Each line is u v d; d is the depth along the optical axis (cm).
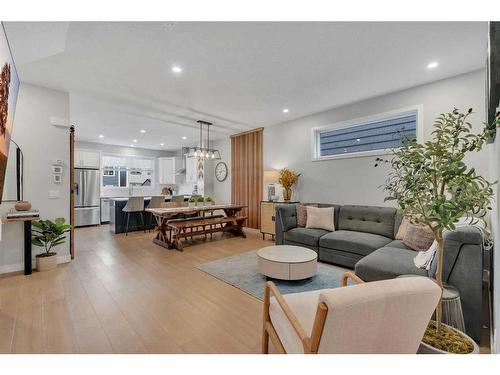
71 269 340
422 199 130
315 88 366
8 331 195
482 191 119
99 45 253
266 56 276
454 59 282
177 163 906
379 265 236
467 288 180
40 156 354
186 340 186
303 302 159
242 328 203
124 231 605
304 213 434
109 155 815
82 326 203
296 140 529
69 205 382
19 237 338
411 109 363
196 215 576
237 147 679
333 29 228
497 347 139
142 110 466
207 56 276
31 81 339
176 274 322
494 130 123
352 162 436
